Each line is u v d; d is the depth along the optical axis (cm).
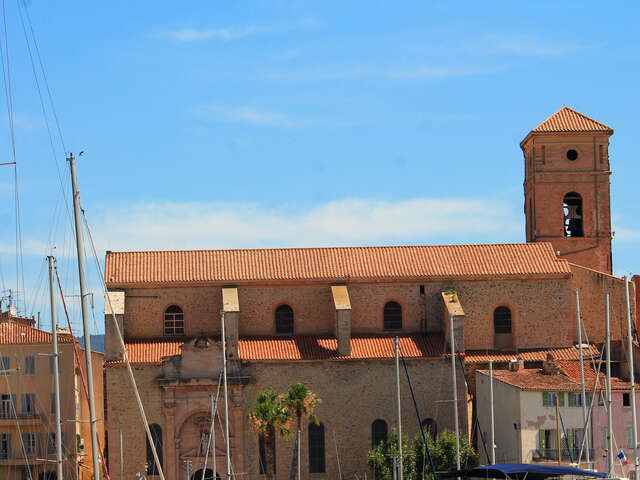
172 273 14150
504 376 13262
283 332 14225
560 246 15138
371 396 13725
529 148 15475
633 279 14762
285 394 13500
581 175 15188
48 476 13775
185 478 13438
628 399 12631
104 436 15450
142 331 14038
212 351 13588
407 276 14262
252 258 14462
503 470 8688
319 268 14350
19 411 13962
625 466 12462
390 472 12838
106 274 14088
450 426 13712
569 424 12512
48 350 14038
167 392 13450
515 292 14350
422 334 14238
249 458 13550
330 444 13638
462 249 14725
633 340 13888
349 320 13775
